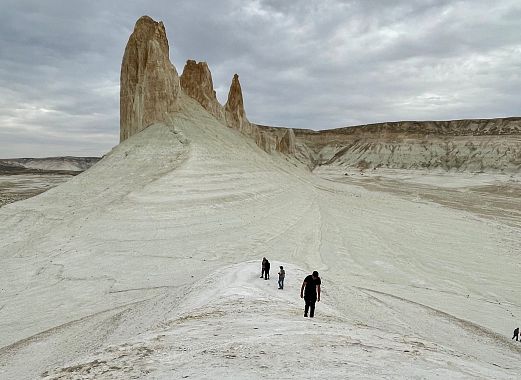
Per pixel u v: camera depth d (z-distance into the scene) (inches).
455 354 466.9
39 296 1182.3
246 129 4554.6
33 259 1481.3
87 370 373.7
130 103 2967.5
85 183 2290.8
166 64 2945.4
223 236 1775.3
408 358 383.9
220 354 377.4
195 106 3376.0
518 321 1088.2
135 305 1033.5
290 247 1711.4
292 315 627.8
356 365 343.9
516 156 6978.4
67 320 1011.9
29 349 822.5
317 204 2701.8
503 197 4345.5
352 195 3577.8
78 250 1565.0
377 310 979.3
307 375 310.0
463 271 1593.3
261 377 305.3
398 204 3353.8
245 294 818.8
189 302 845.8
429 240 2080.5
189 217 1927.9
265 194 2497.5
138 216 1870.1
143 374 341.4
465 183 5743.1
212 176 2359.7
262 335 455.5
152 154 2514.8
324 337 447.2
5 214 1937.7
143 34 2960.1
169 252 1567.4
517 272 1605.6
